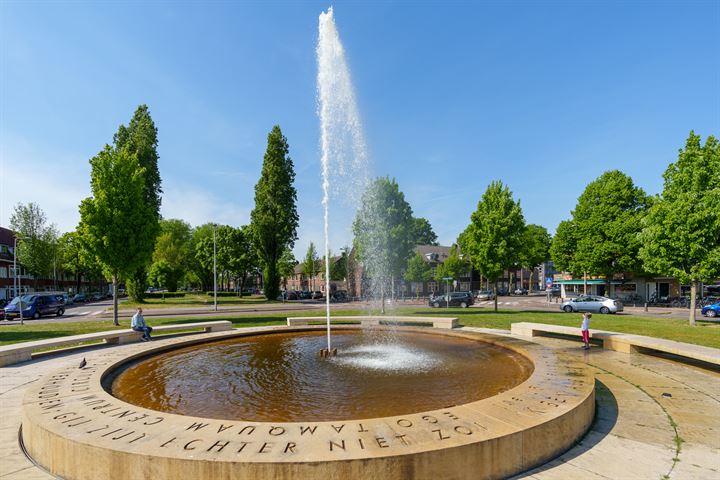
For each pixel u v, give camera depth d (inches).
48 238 2290.8
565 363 359.9
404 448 176.1
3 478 194.1
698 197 827.4
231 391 309.7
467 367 389.1
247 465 163.5
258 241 2148.1
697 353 416.5
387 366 394.6
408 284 2753.4
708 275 783.1
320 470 163.5
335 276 2679.6
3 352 469.1
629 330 690.8
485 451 185.6
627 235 1596.9
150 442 184.5
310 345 528.4
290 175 2176.4
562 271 2064.5
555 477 193.9
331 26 603.5
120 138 1825.8
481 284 3159.5
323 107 601.6
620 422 272.2
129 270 912.9
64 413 226.4
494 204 1130.0
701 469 203.9
